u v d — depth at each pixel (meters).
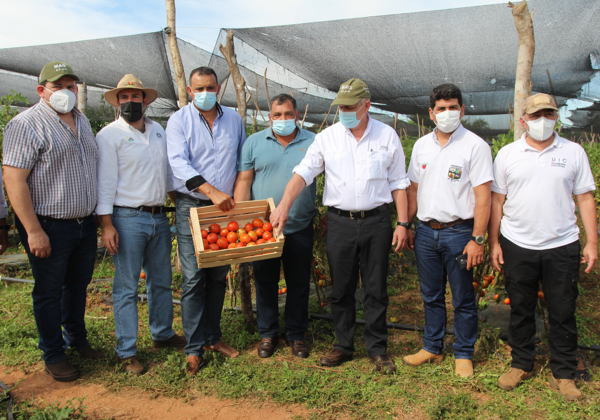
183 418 2.65
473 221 3.04
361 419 2.62
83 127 3.03
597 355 3.34
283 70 7.80
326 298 4.66
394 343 3.65
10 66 8.62
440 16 5.86
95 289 4.83
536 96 2.71
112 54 7.89
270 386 2.94
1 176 3.12
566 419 2.56
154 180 3.16
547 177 2.77
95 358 3.30
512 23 5.79
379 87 7.88
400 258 5.45
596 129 8.74
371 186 3.03
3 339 3.53
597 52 6.07
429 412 2.62
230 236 2.97
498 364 3.20
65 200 2.88
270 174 3.31
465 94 7.77
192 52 7.65
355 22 6.21
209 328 3.38
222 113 3.29
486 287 3.87
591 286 5.07
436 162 3.04
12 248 6.56
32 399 2.80
